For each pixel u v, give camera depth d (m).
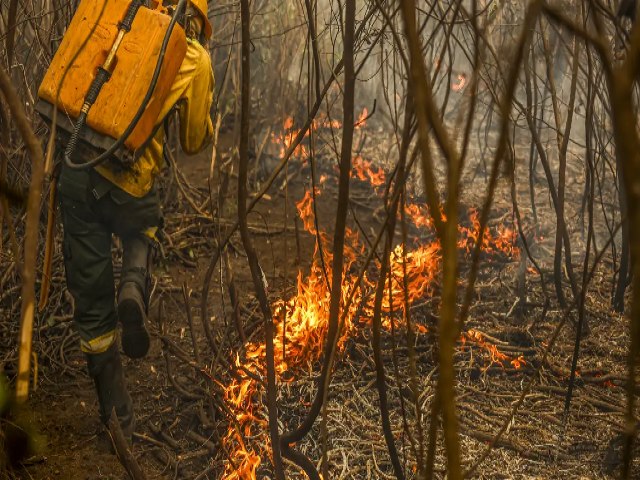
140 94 1.89
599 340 2.69
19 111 0.70
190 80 1.99
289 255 3.29
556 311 2.86
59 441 2.26
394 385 2.45
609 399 2.41
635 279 0.58
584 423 2.31
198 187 3.72
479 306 2.88
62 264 2.93
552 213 3.51
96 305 2.12
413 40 0.66
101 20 1.90
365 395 2.42
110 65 1.88
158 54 1.89
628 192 0.53
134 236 2.13
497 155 0.72
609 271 3.11
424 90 0.66
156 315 2.84
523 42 0.65
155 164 2.04
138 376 2.55
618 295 2.80
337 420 2.30
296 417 2.32
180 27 1.92
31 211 0.71
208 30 2.11
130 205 2.04
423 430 2.25
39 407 2.38
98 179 1.97
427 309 2.76
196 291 3.02
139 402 2.45
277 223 3.53
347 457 2.16
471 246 3.26
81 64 1.89
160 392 2.48
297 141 1.56
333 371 2.49
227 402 2.35
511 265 3.14
